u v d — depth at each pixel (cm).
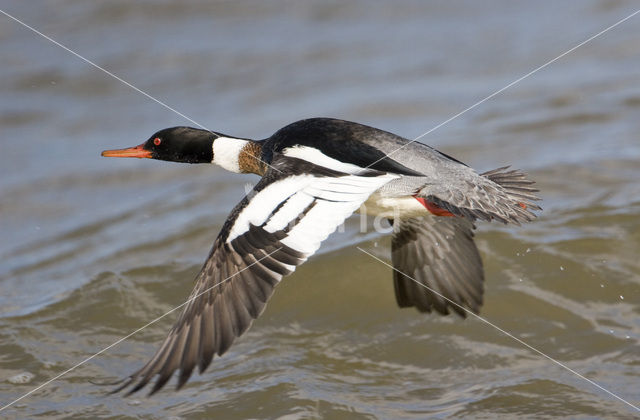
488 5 2000
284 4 2023
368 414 868
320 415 868
